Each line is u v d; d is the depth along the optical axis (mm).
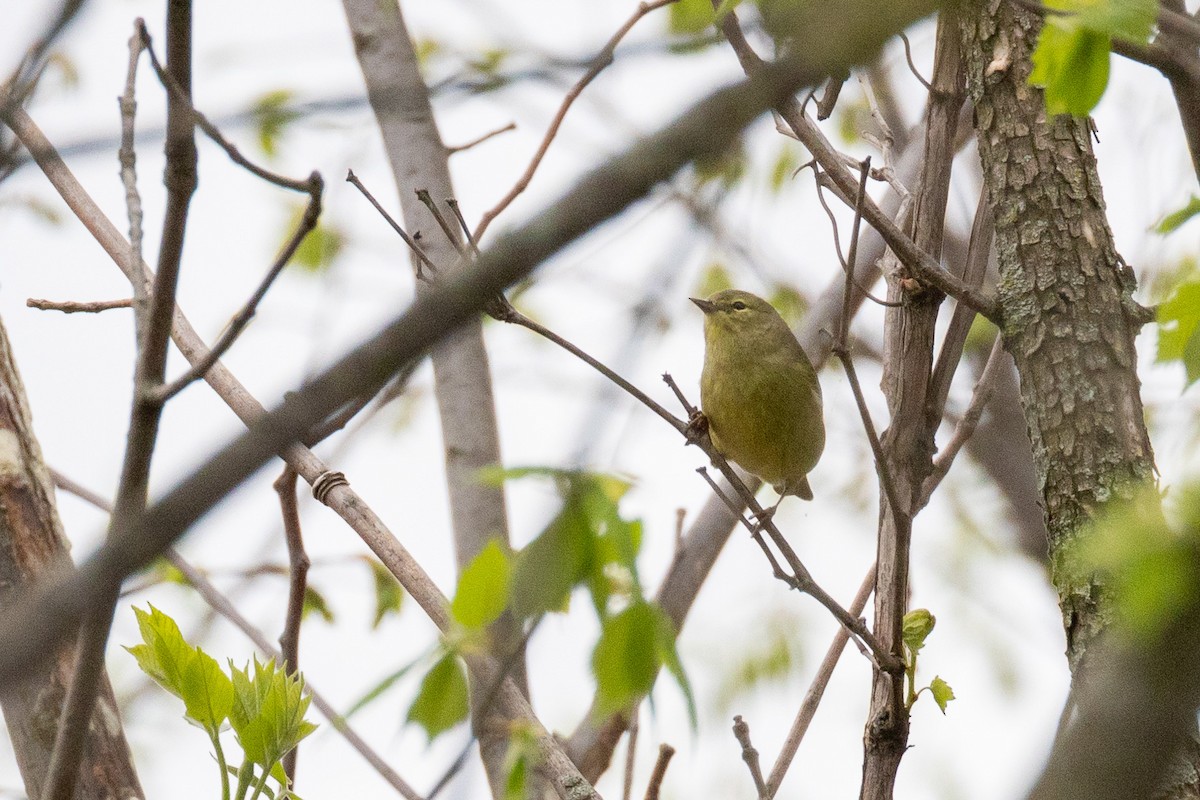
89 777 7652
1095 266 7500
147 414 5863
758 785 7398
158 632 6770
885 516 8148
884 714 7461
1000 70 7898
